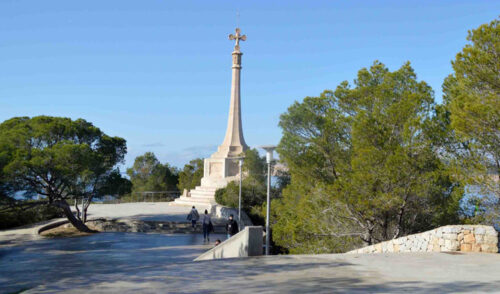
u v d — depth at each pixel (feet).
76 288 27.48
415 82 57.41
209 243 81.87
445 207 53.52
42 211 118.93
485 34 45.11
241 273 31.12
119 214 118.21
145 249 74.33
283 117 60.54
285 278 28.58
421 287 24.52
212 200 132.87
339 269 31.71
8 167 78.54
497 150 47.78
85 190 95.09
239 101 152.97
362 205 51.83
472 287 24.25
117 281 29.48
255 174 115.44
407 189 51.29
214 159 150.41
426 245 41.57
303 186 64.44
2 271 52.70
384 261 35.01
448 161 52.31
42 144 92.02
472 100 46.70
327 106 62.23
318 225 61.05
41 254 68.80
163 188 204.54
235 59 152.35
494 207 49.96
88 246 78.07
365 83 61.46
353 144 55.36
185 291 25.18
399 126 54.29
